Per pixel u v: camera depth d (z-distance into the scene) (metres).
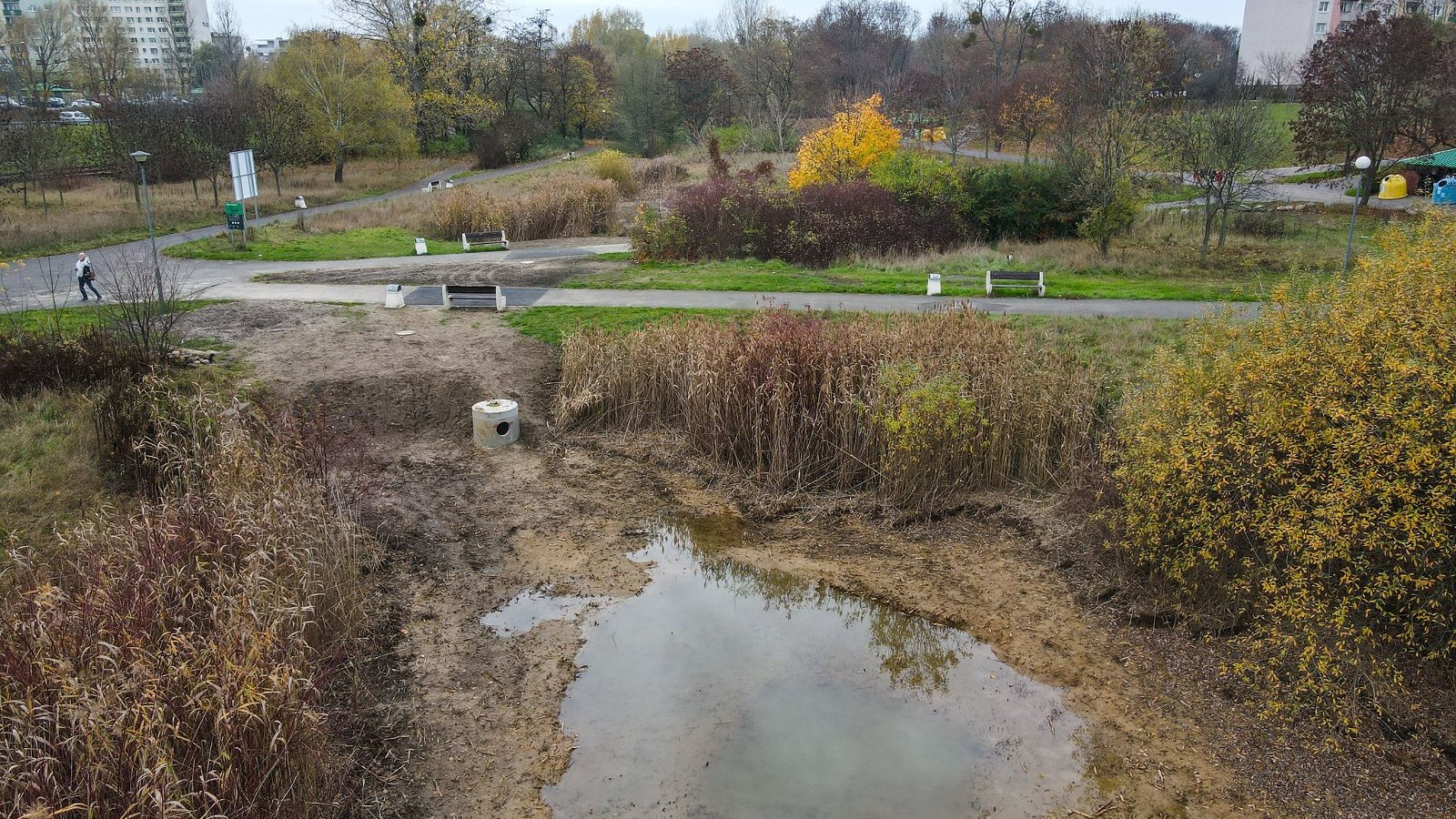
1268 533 7.44
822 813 6.18
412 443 12.20
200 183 40.84
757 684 7.62
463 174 50.62
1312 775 6.51
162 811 4.82
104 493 10.05
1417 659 7.48
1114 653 7.99
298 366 13.74
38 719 5.50
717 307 17.28
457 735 6.91
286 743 5.62
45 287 18.86
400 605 8.63
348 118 46.03
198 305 17.05
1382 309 7.30
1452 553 6.82
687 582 9.27
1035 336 14.66
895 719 7.19
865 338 12.42
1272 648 7.56
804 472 11.33
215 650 6.00
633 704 7.33
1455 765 6.55
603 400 12.93
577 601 8.87
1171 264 23.02
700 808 6.23
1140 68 25.98
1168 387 8.74
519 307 17.36
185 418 10.49
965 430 10.64
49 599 6.33
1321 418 7.34
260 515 8.03
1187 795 6.35
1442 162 35.81
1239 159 24.59
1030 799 6.33
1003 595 8.95
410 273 21.08
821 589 9.16
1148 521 8.46
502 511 10.62
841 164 30.03
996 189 27.41
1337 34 33.50
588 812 6.20
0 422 11.23
